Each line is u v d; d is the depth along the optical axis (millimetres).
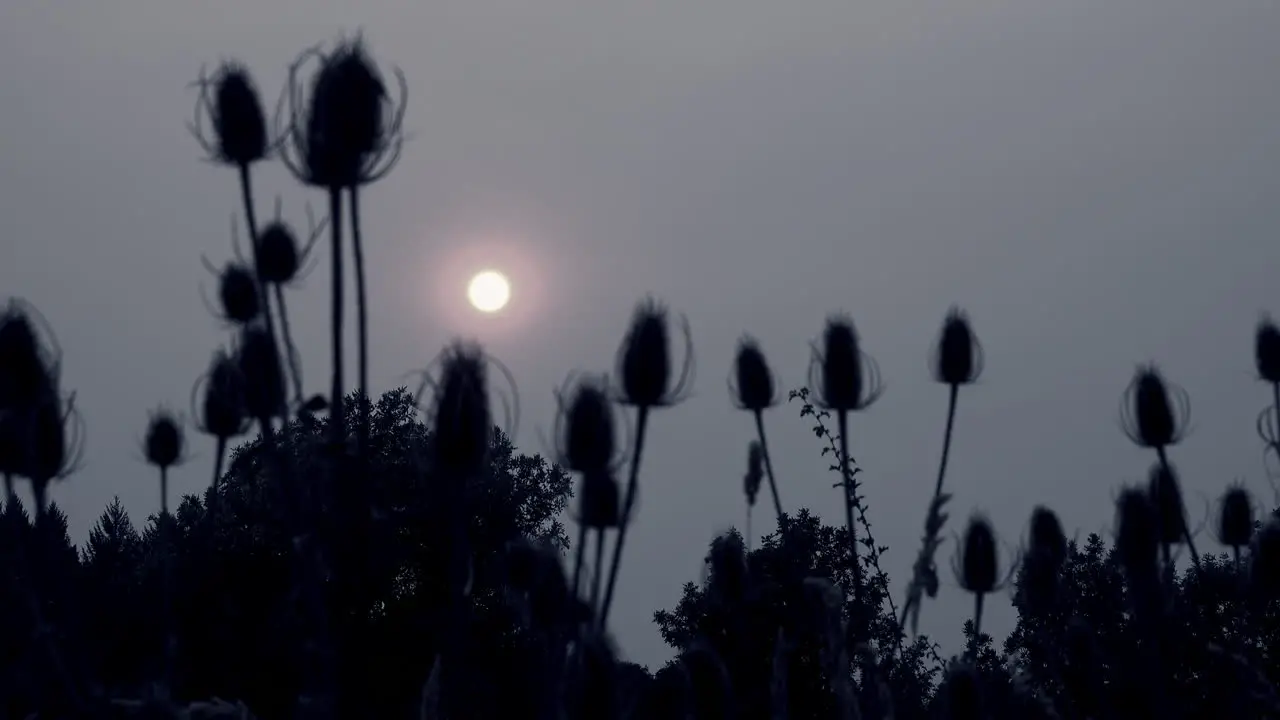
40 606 6938
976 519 10383
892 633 9883
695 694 9625
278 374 7352
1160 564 10039
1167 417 10805
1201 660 10648
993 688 10062
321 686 6676
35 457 7258
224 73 7828
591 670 7090
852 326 10227
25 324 7301
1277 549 10406
